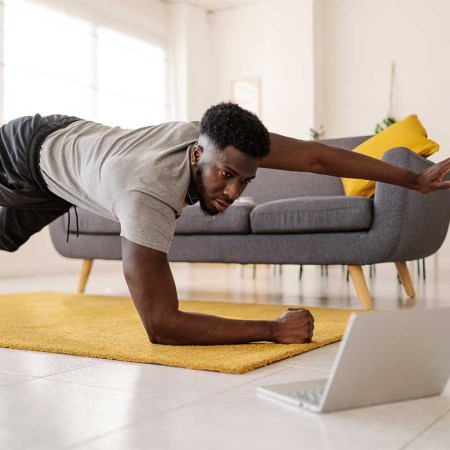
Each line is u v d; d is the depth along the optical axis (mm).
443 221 2764
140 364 1425
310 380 1191
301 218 2559
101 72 6062
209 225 2852
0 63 5043
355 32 6141
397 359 1056
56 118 1995
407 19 5883
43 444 880
